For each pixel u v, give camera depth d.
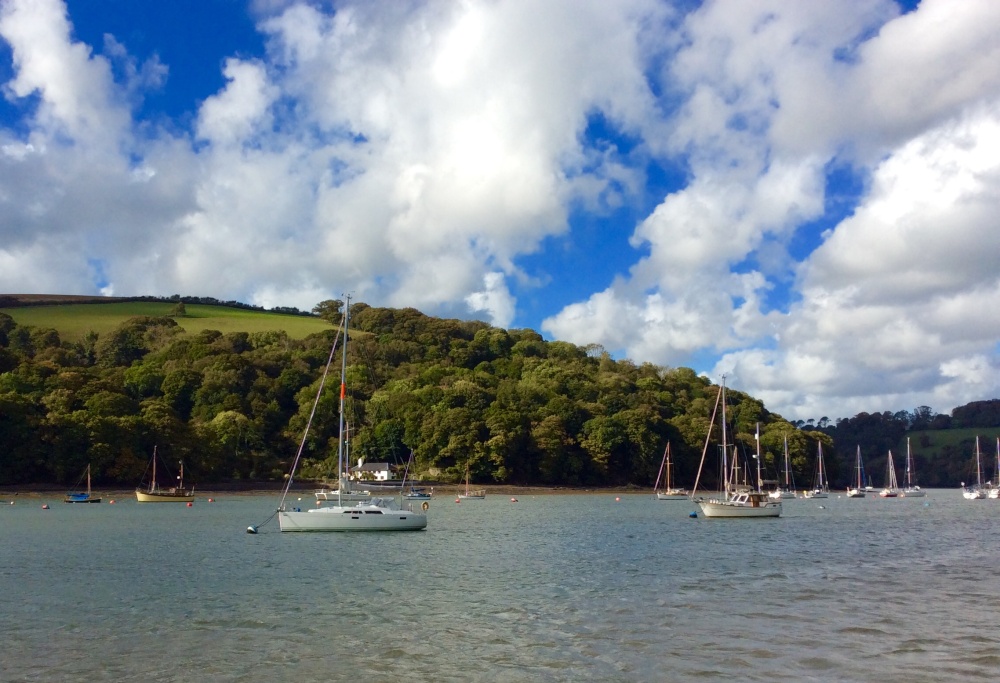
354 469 122.44
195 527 58.88
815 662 20.70
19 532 54.72
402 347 194.50
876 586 32.19
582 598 29.12
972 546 48.69
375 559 39.91
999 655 21.38
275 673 19.67
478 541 49.50
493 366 192.12
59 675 19.53
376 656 21.11
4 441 104.25
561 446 143.88
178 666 20.22
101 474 109.06
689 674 19.66
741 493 81.75
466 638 22.97
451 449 139.38
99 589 30.81
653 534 56.25
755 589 31.31
